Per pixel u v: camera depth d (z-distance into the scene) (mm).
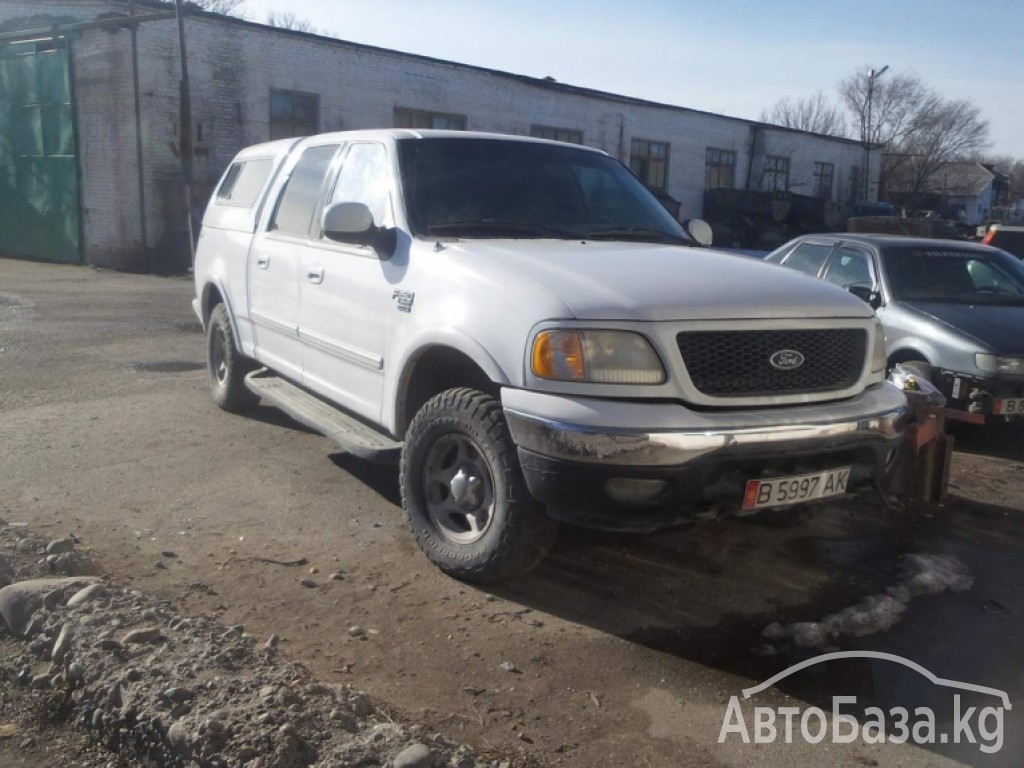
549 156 5367
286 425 6844
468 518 4219
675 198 35438
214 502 5207
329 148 5746
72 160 22266
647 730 3209
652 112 33812
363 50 25312
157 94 21797
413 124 26984
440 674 3500
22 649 3639
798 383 3875
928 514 5484
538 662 3613
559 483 3619
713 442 3547
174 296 15938
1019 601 4324
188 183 20812
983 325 6941
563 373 3631
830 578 4516
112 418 6953
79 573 4160
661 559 4652
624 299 3695
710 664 3662
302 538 4730
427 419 4254
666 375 3623
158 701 3115
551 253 4266
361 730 3006
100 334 11086
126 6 21219
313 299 5340
